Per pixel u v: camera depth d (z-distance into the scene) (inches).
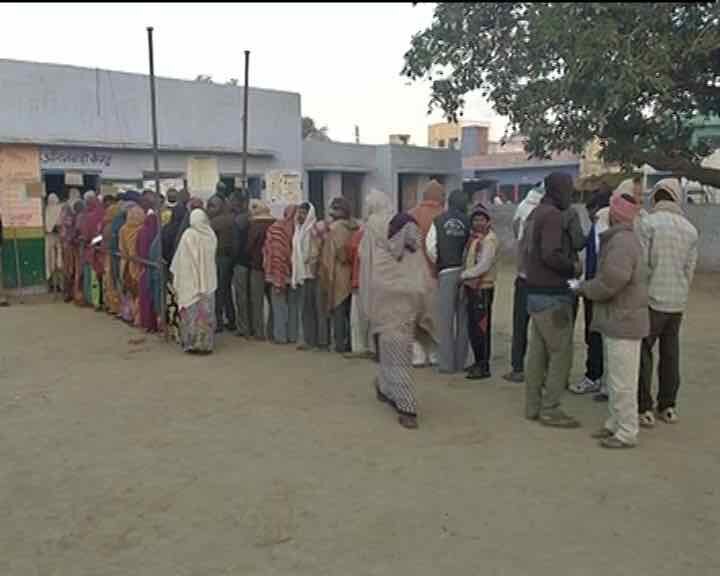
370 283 255.4
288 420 254.1
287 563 154.4
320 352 363.9
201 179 687.1
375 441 231.6
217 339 398.9
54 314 480.1
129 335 408.8
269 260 375.9
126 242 424.5
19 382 309.0
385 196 266.1
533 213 249.1
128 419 256.2
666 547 159.6
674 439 232.4
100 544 163.9
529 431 241.1
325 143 912.9
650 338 243.6
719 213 708.7
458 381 308.2
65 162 593.9
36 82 575.2
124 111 629.6
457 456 217.9
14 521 175.9
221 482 198.8
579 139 339.9
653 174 738.2
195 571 151.5
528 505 182.2
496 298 570.6
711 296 564.4
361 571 150.5
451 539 164.2
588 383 287.3
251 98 719.7
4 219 559.2
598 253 231.5
